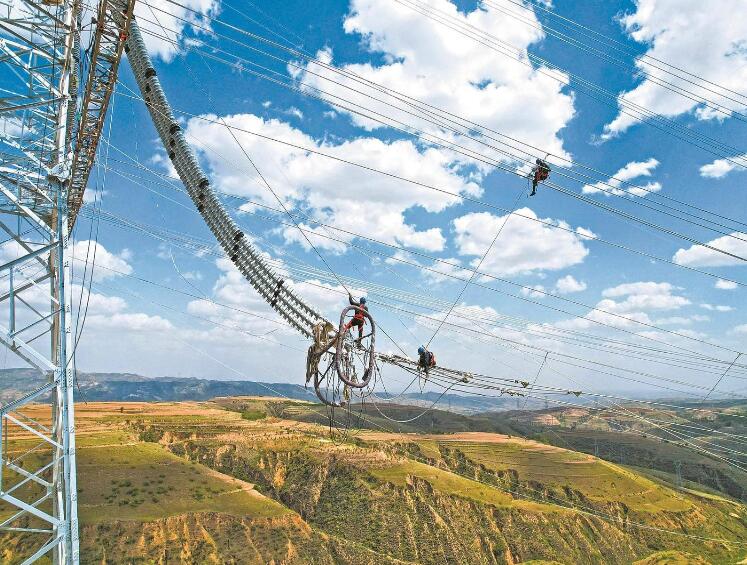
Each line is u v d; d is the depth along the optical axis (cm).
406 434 16188
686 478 16400
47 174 1817
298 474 11762
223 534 8062
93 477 8512
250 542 8088
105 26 1653
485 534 10500
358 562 8725
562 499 12556
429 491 11281
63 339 1633
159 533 7531
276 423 14688
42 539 5975
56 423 2142
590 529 11250
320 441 13112
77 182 2173
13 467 1933
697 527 12125
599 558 10506
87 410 14012
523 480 13288
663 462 17488
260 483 11438
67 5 2027
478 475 13350
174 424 13462
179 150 2030
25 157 1841
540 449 15562
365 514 10388
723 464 17262
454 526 10438
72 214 2297
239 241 1958
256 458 12212
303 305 1905
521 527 10819
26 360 1647
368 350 1739
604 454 17862
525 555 10181
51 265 2114
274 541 8356
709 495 14225
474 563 9631
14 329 1636
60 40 2047
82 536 7031
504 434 18512
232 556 7681
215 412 15538
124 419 13238
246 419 14875
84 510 7556
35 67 2070
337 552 8769
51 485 1992
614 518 11906
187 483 9125
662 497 13100
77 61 2033
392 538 9812
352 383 1641
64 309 1652
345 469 11700
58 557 1875
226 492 9281
